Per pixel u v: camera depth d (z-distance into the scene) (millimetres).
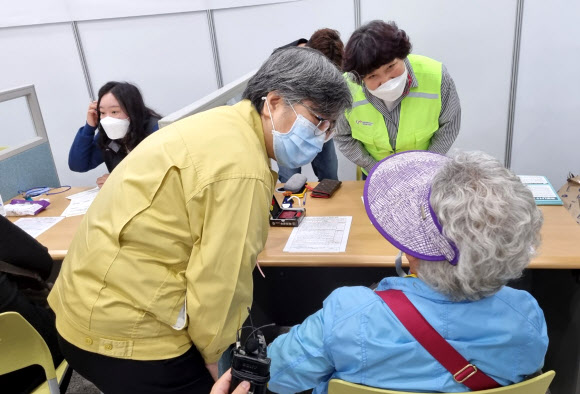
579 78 2865
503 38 2883
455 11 2877
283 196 1976
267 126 1071
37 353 1207
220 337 1029
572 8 2721
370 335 755
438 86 1825
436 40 2969
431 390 748
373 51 1580
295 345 858
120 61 3391
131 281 996
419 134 1893
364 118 1918
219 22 3184
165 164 963
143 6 3191
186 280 1031
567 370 1633
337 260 1428
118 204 998
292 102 1025
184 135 987
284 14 3096
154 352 1052
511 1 2785
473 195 652
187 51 3297
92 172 3729
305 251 1492
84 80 3480
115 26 3287
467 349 726
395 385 764
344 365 791
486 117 3102
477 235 639
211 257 946
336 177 2738
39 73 3498
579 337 1531
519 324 750
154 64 3369
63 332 1102
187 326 1068
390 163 869
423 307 740
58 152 3748
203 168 944
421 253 711
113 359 1057
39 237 1802
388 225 759
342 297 815
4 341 1137
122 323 1015
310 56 1039
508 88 2994
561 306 1662
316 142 1111
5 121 3674
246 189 956
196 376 1148
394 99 1790
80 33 3336
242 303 1053
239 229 958
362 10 2984
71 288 1064
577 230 1502
